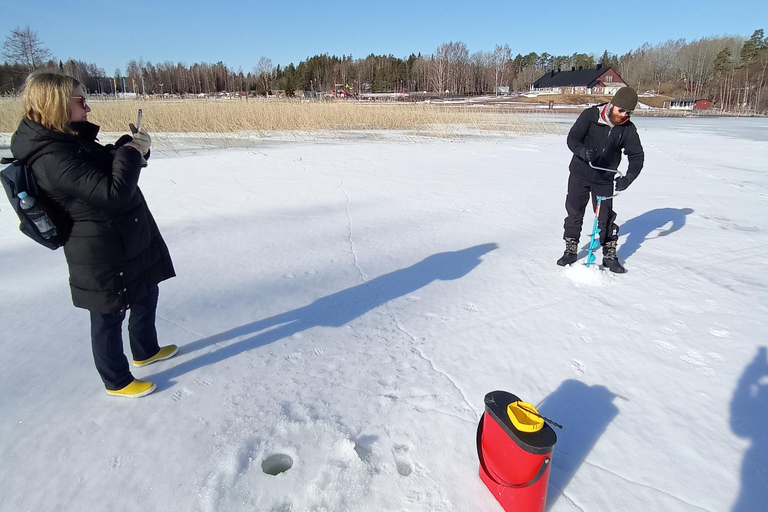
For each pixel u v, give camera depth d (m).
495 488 1.79
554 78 83.50
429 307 3.48
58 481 1.90
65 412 2.30
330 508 1.77
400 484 1.89
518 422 1.68
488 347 2.92
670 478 1.95
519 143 15.21
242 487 1.86
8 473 1.93
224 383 2.54
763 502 1.83
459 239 5.12
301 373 2.64
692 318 3.32
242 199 6.83
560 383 2.56
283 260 4.45
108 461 2.00
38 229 2.03
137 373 2.63
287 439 2.12
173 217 5.89
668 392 2.50
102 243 2.15
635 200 7.11
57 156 1.94
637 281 4.00
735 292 3.76
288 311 3.42
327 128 18.80
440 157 11.52
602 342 2.99
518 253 4.68
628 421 2.28
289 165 9.80
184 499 1.81
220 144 13.59
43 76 1.96
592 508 1.80
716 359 2.80
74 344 2.95
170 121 16.94
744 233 5.37
